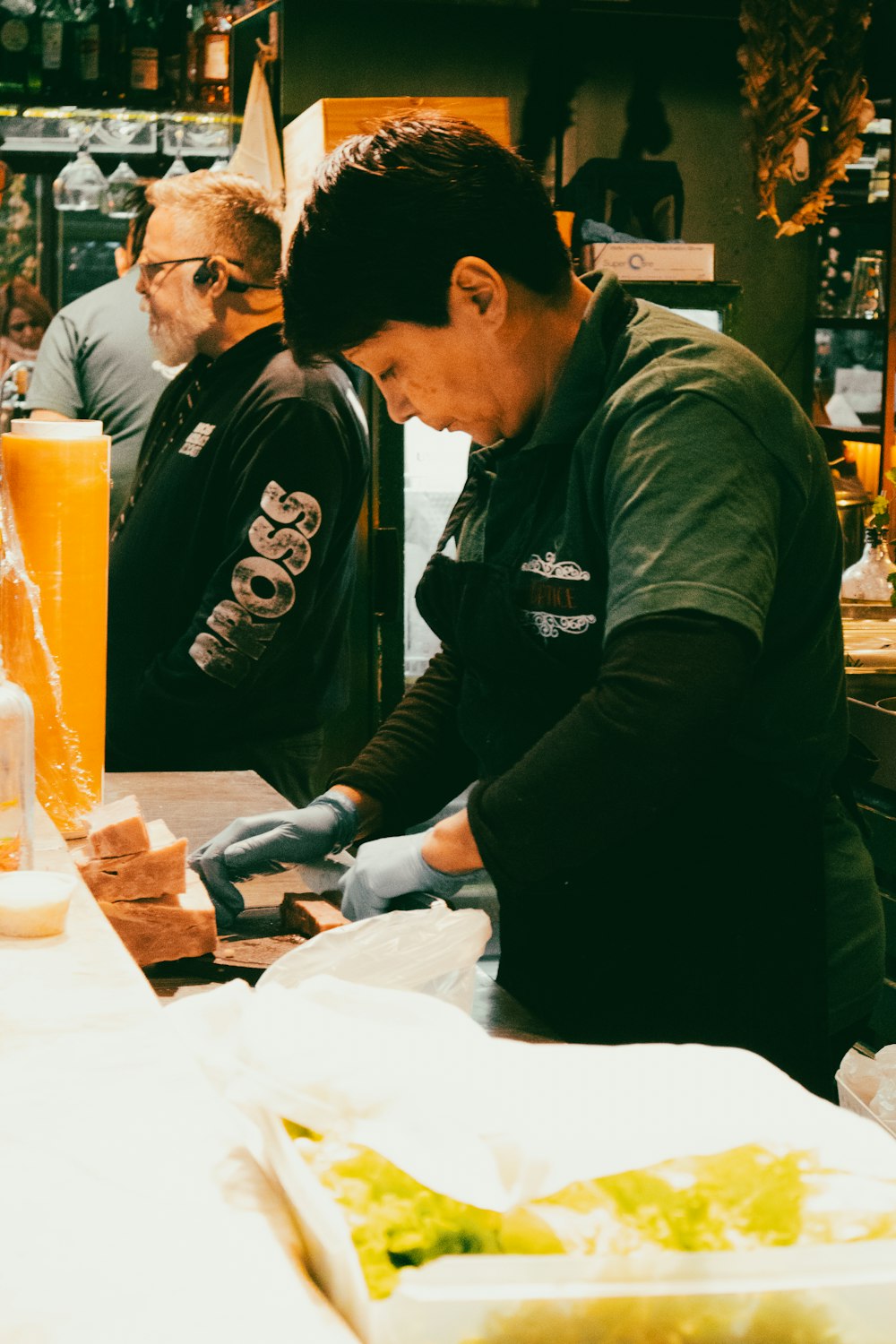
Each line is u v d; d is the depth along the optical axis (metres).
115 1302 0.50
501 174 1.28
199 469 2.85
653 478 1.21
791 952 1.36
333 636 3.04
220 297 2.89
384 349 1.35
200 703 2.80
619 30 4.03
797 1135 0.58
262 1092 0.60
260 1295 0.51
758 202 4.20
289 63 3.84
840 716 1.43
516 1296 0.50
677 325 1.32
